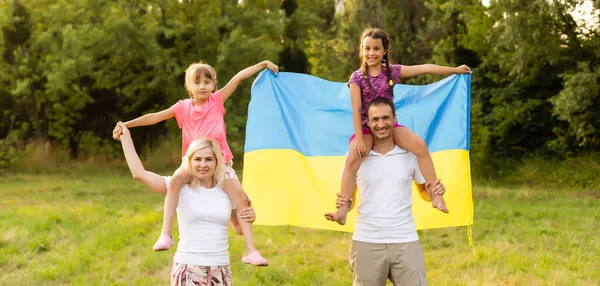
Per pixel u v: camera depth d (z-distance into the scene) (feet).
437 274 25.35
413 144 15.58
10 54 75.41
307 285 23.93
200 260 14.97
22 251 29.12
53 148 77.82
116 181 61.21
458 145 18.63
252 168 18.78
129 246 30.40
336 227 18.71
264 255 29.27
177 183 15.30
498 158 68.59
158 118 16.94
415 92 19.19
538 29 54.08
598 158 60.54
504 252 28.55
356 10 70.33
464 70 17.92
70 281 24.49
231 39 70.69
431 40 69.62
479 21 64.69
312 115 19.07
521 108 66.13
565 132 63.67
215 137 16.76
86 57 70.74
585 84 51.88
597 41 58.85
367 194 15.64
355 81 16.26
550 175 62.44
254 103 18.83
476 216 39.50
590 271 24.95
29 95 74.90
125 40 70.95
